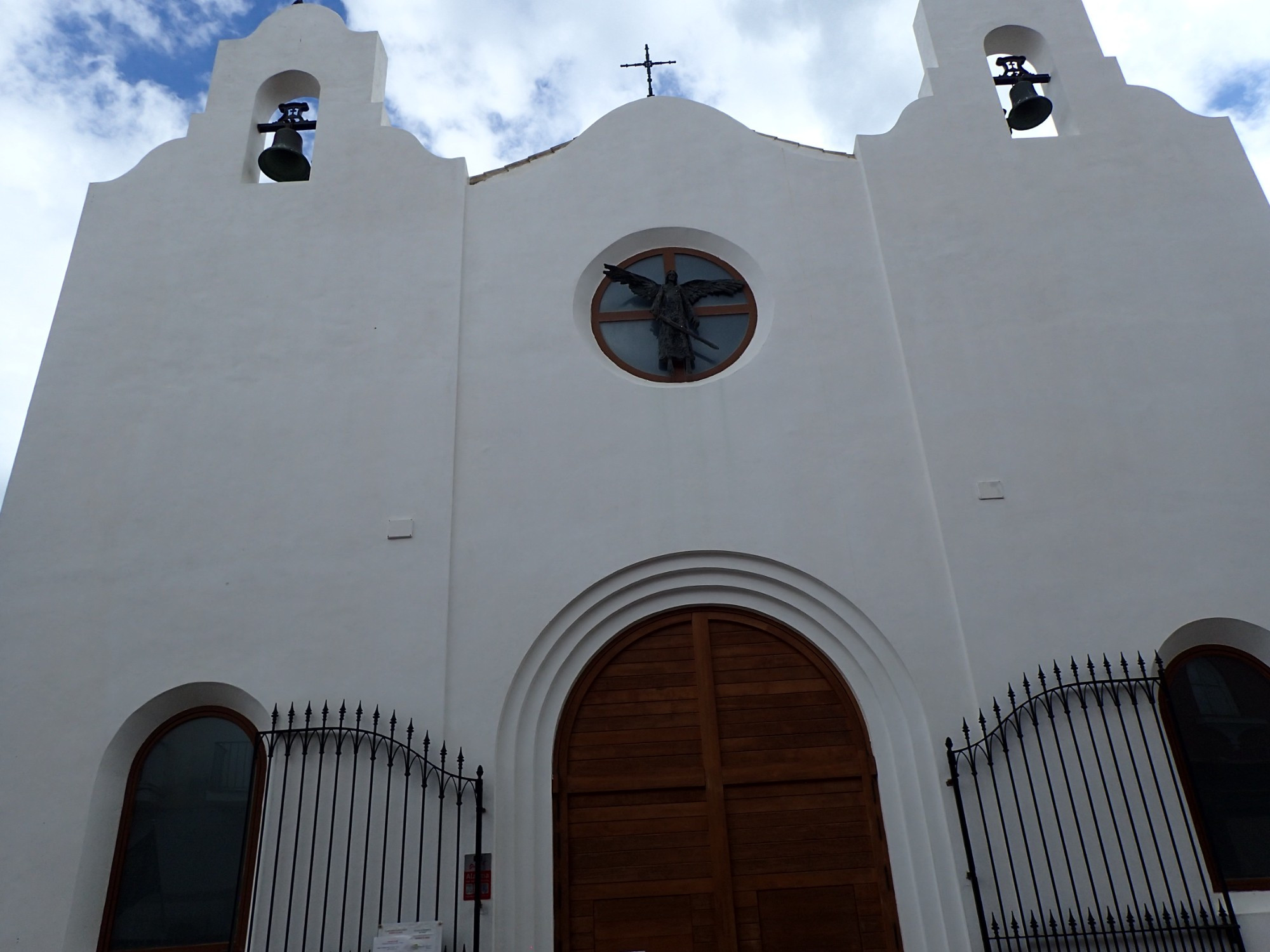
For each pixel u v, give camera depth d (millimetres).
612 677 6895
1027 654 6637
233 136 8766
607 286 8352
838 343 7770
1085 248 8102
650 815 6520
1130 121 8711
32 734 6391
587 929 6219
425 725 6480
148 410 7492
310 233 8242
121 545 6996
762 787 6590
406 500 7176
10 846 6098
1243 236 8148
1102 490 7148
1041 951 5953
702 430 7457
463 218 8344
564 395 7594
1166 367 7602
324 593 6867
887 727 6609
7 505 7066
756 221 8383
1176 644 6805
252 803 6426
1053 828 6176
